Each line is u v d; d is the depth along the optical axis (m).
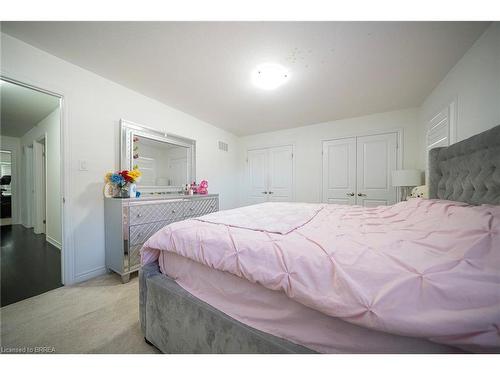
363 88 2.31
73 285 1.83
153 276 1.12
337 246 0.74
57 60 1.78
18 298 1.62
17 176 4.52
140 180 2.49
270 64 1.85
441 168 1.72
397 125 2.99
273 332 0.73
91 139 2.03
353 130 3.30
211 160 3.69
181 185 3.04
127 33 1.50
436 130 2.25
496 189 1.11
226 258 0.82
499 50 1.33
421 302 0.52
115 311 1.44
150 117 2.59
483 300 0.48
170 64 1.88
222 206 3.95
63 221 1.84
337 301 0.57
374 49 1.64
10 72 1.54
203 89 2.36
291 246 0.77
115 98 2.22
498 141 1.08
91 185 2.03
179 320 0.97
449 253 0.67
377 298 0.54
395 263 0.62
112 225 2.00
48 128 3.07
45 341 1.16
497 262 0.58
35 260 2.39
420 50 1.65
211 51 1.69
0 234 3.62
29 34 1.51
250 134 4.30
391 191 3.05
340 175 3.42
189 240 0.98
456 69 1.83
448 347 0.53
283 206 1.96
